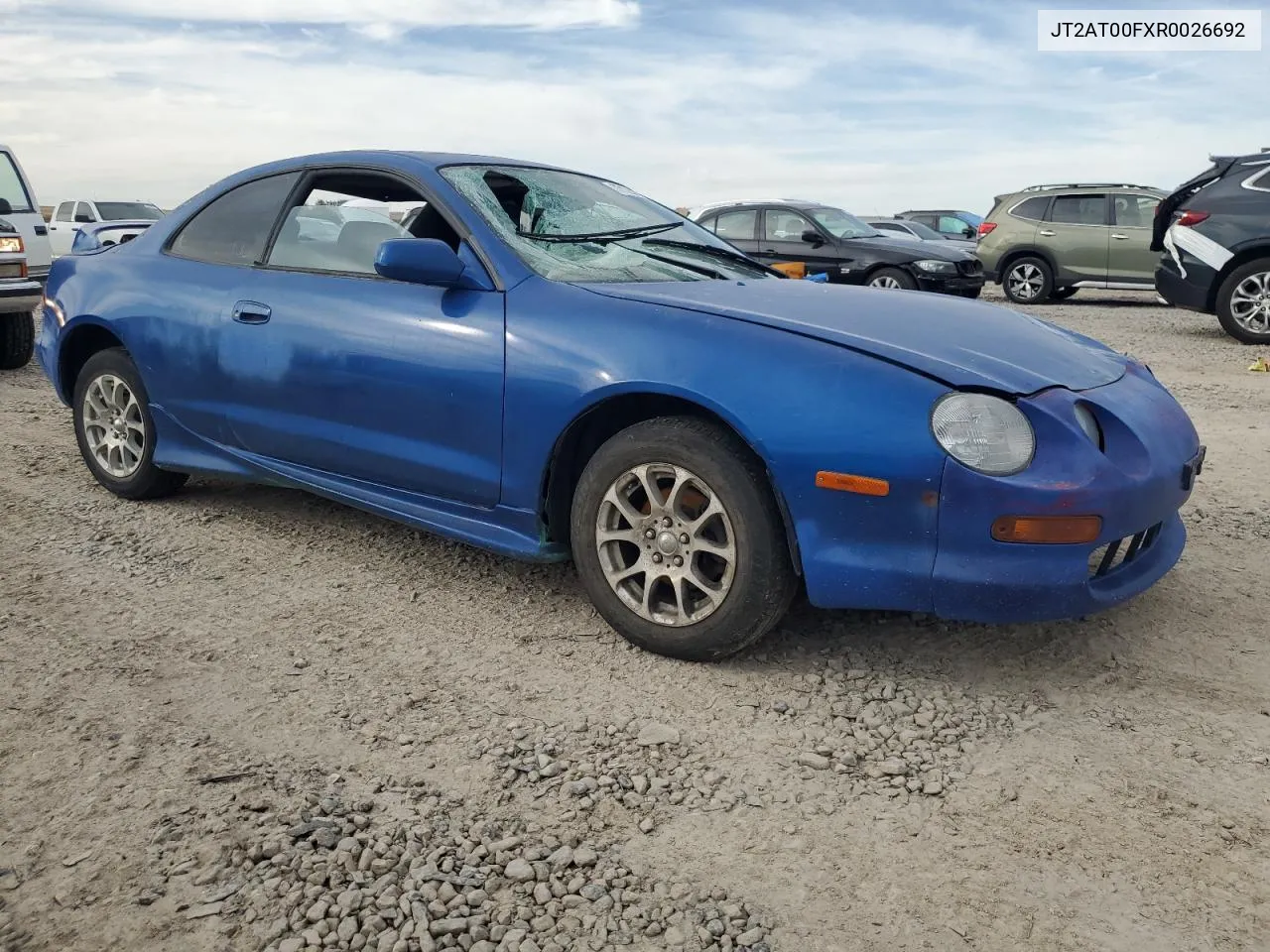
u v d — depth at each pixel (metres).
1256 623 3.28
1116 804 2.32
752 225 13.90
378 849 2.11
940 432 2.57
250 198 4.08
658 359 2.85
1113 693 2.83
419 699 2.79
